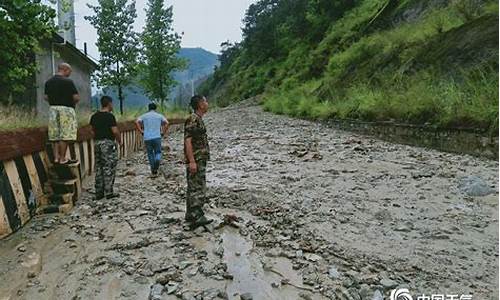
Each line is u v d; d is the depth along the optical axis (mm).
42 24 9875
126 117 16422
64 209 6848
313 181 8961
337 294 4047
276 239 5445
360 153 12406
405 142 14125
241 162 11703
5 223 5672
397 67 20000
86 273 4535
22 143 6312
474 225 5973
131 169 11516
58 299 4012
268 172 10125
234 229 5918
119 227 6086
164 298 3959
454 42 15805
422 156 11336
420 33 20156
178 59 31688
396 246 5254
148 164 12477
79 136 9047
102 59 25812
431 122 12844
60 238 5664
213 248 5207
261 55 66625
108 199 7777
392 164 10500
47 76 17000
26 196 6379
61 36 17375
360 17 38750
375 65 22984
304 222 6164
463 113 11539
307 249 5078
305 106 27188
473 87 11992
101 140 7848
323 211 6711
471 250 5109
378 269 4594
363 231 5789
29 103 15070
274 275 4461
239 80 68312
